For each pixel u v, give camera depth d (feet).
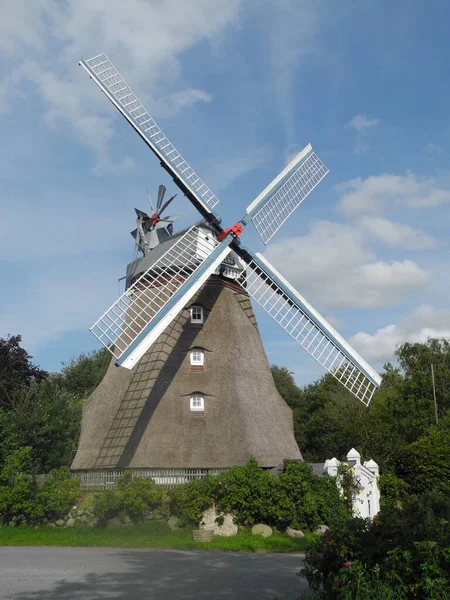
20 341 163.63
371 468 86.58
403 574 31.48
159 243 105.40
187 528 74.33
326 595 35.06
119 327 89.86
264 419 93.76
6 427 94.32
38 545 67.21
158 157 99.45
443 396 187.21
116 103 101.86
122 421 91.97
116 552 61.72
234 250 100.94
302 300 102.47
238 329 99.91
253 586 44.60
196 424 88.79
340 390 221.05
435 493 36.91
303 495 77.51
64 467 83.92
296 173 115.85
